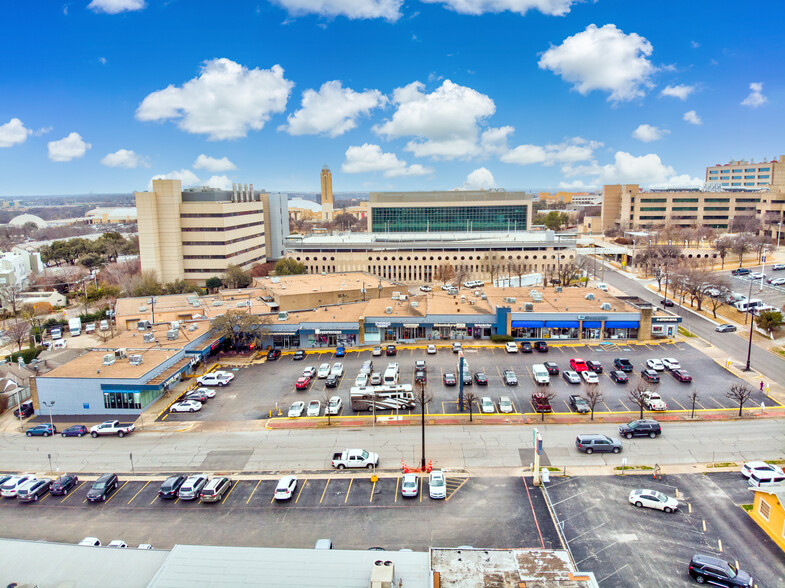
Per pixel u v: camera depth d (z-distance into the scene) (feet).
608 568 145.79
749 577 136.05
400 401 251.60
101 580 122.01
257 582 116.78
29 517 180.45
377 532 165.89
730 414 236.02
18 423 256.93
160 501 188.24
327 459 212.64
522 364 304.30
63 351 338.75
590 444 207.92
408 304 389.19
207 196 621.31
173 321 372.38
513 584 114.93
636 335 344.49
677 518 167.12
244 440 230.48
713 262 554.87
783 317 362.12
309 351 346.95
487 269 597.93
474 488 188.44
